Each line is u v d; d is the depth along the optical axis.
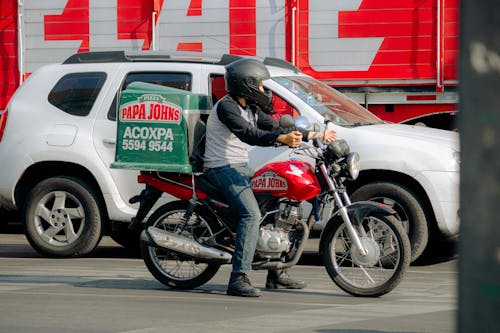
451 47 12.08
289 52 12.47
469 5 1.88
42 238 10.00
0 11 13.13
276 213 7.23
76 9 12.98
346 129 9.29
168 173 7.60
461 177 1.90
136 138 7.58
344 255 7.46
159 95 7.54
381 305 6.96
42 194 9.96
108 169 9.83
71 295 7.41
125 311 6.62
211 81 9.83
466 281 1.89
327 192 7.30
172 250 7.44
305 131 7.13
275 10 12.48
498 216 1.87
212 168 7.25
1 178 10.04
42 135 9.95
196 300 7.19
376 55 12.27
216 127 7.25
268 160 9.23
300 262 10.03
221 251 7.37
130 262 9.84
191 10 12.70
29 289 7.75
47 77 10.23
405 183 9.23
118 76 10.01
